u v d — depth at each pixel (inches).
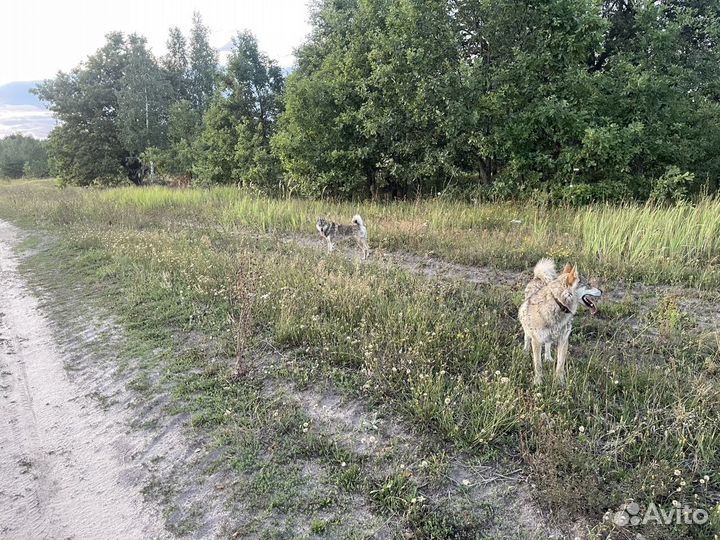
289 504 158.2
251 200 698.8
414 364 217.6
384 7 665.6
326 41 784.3
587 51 562.9
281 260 383.9
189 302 320.5
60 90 1249.4
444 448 174.4
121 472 183.5
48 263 468.8
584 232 386.9
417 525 145.3
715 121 598.2
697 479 152.3
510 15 550.6
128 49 1286.9
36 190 1286.9
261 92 978.7
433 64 587.5
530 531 140.9
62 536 157.2
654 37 570.3
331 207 617.6
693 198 511.8
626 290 301.6
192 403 215.3
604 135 493.7
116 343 281.9
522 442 169.0
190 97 1617.9
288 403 207.3
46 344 292.8
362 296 289.1
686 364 209.9
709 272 305.7
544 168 572.4
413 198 706.2
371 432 186.7
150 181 1280.8
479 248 393.7
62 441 203.6
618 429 165.9
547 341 201.2
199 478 174.7
